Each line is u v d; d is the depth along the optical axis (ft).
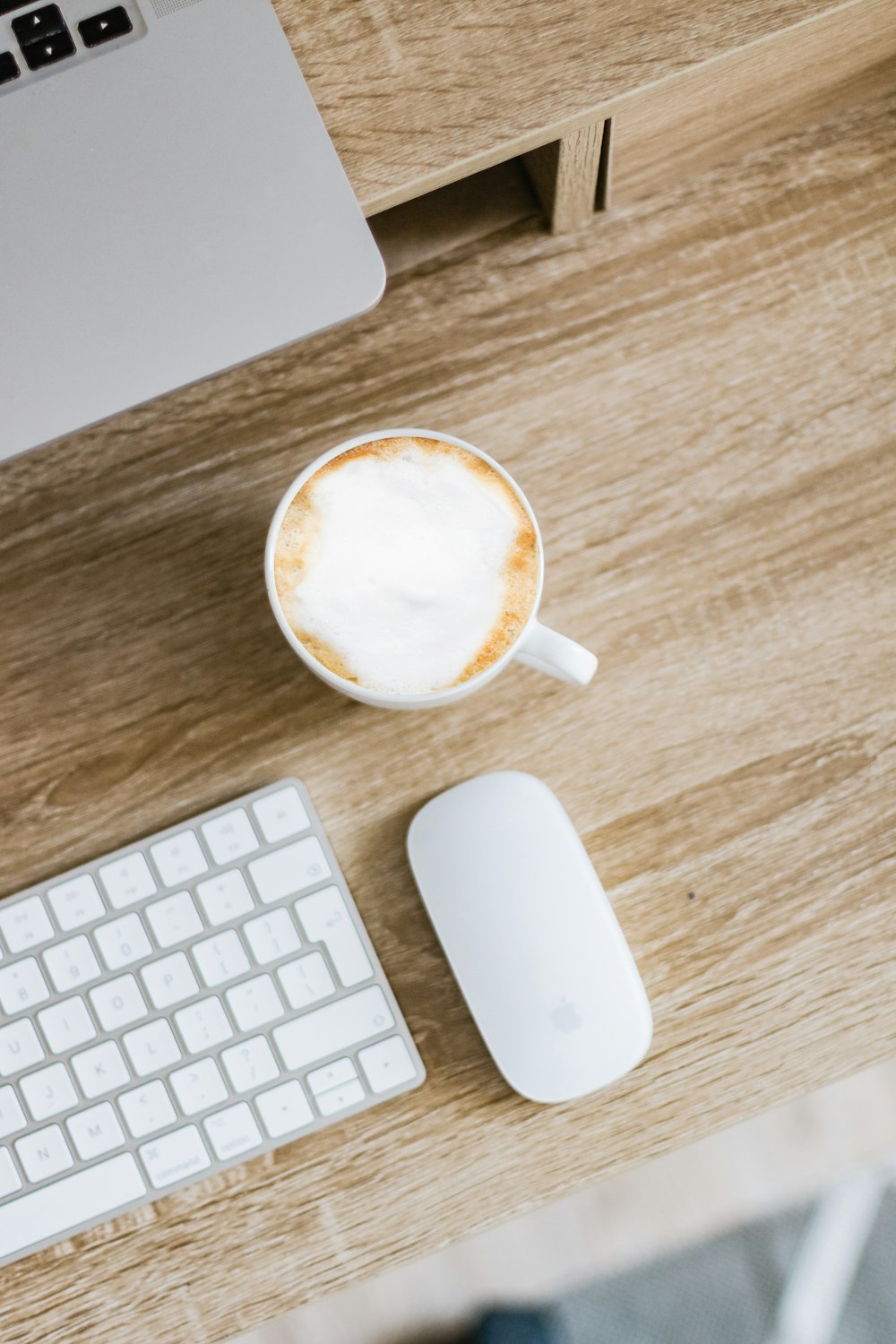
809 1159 3.66
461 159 1.37
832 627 1.76
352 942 1.65
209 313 1.32
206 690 1.75
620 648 1.76
